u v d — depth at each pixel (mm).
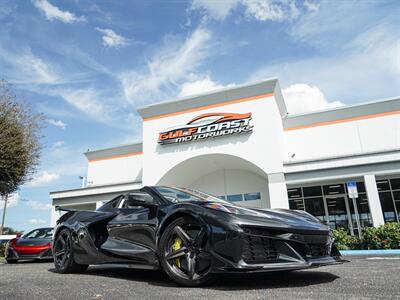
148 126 17188
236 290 2414
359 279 2834
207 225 2627
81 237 4020
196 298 2150
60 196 18312
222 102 15688
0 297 2410
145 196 3559
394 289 2295
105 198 17328
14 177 11844
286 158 15875
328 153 15484
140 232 3324
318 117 16047
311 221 3018
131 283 2941
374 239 9039
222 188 17812
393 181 14242
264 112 14758
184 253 2752
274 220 2697
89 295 2389
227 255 2473
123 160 20344
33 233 9938
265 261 2500
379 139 14891
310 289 2381
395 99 15008
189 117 16250
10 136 11727
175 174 16750
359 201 14406
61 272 4219
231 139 15117
